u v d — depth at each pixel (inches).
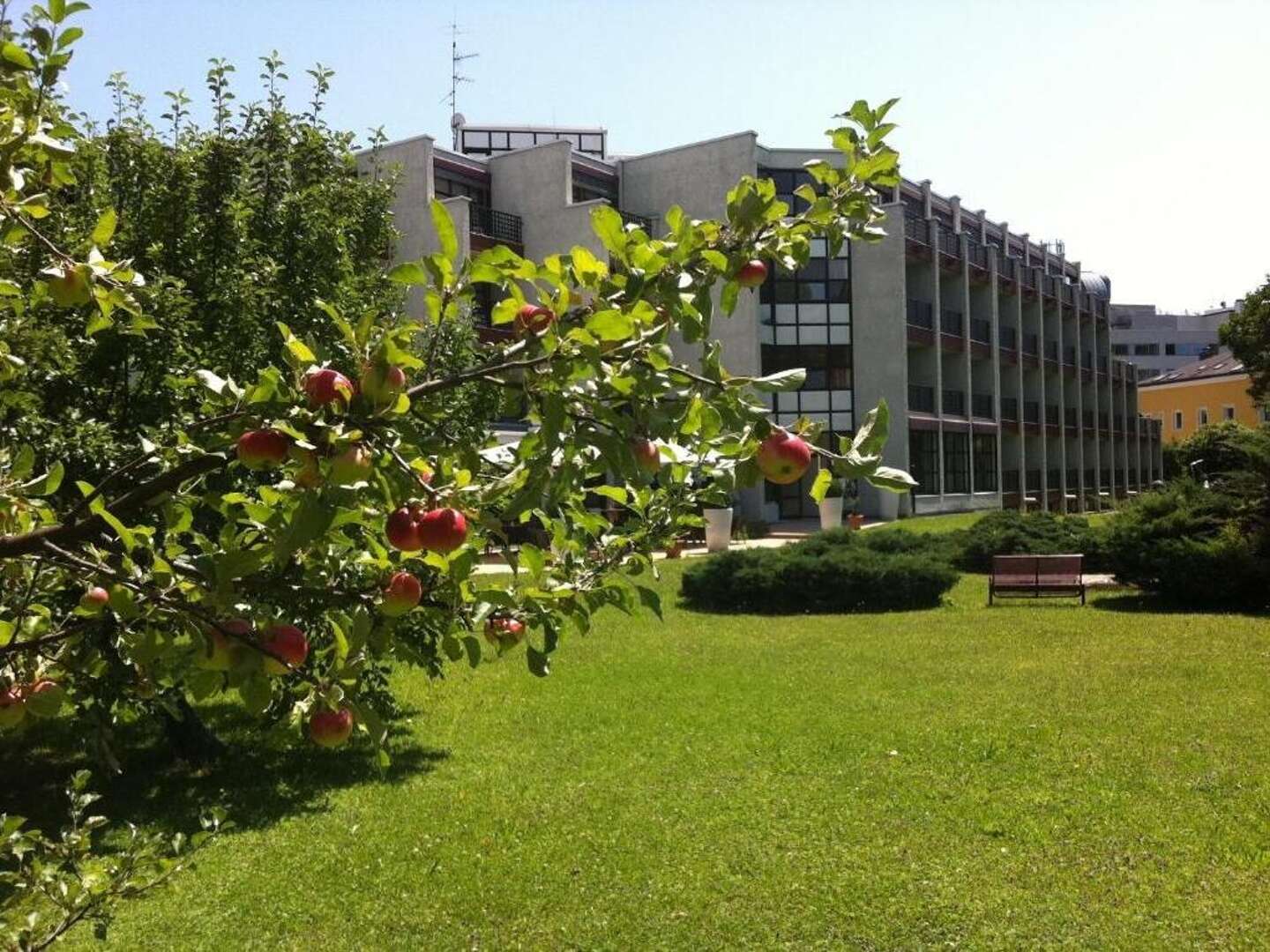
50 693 83.7
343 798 248.5
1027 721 308.5
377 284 313.6
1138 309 3838.6
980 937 169.8
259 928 178.7
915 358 1440.7
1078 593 587.2
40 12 79.7
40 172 85.5
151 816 240.7
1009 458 1659.7
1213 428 2253.9
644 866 201.6
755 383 65.7
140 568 74.4
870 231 78.2
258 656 65.2
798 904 183.8
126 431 235.0
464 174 1181.1
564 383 62.4
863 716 319.0
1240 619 514.3
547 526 89.0
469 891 191.9
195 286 262.5
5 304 94.7
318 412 58.9
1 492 82.8
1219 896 182.2
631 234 67.4
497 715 332.8
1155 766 259.1
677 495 98.6
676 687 372.8
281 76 308.8
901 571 586.2
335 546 75.9
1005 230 1781.5
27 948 96.3
